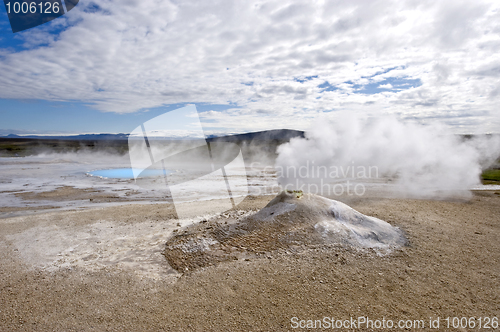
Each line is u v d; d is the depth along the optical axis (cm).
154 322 348
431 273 474
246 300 394
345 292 414
